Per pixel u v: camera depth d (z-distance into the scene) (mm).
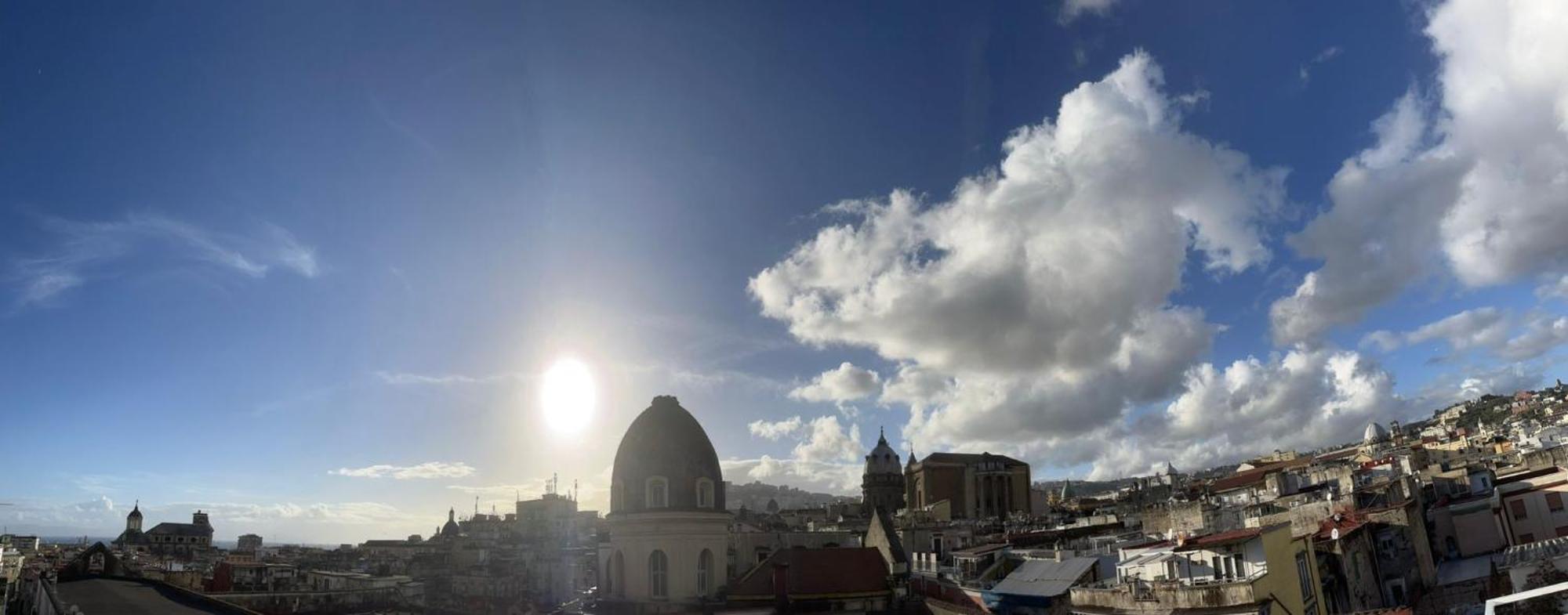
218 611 64875
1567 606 32875
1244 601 48406
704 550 80312
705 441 84438
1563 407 186625
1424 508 76438
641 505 80250
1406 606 59281
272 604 118500
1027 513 185625
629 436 84875
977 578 77312
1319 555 59000
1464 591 63625
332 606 126812
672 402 87125
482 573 178500
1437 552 75375
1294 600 51469
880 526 86438
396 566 188500
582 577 188125
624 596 79438
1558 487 72188
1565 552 54344
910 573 83000
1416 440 175875
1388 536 66000
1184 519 76938
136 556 173375
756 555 101125
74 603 64188
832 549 84875
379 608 132250
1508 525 73750
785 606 77312
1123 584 56188
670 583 77875
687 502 80188
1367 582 61875
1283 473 89562
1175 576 55562
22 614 88750
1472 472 80938
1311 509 70000
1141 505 121688
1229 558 52344
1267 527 54219
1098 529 94625
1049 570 68312
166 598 71312
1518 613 46062
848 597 79750
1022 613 63656
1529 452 98062
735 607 77312
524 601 165125
